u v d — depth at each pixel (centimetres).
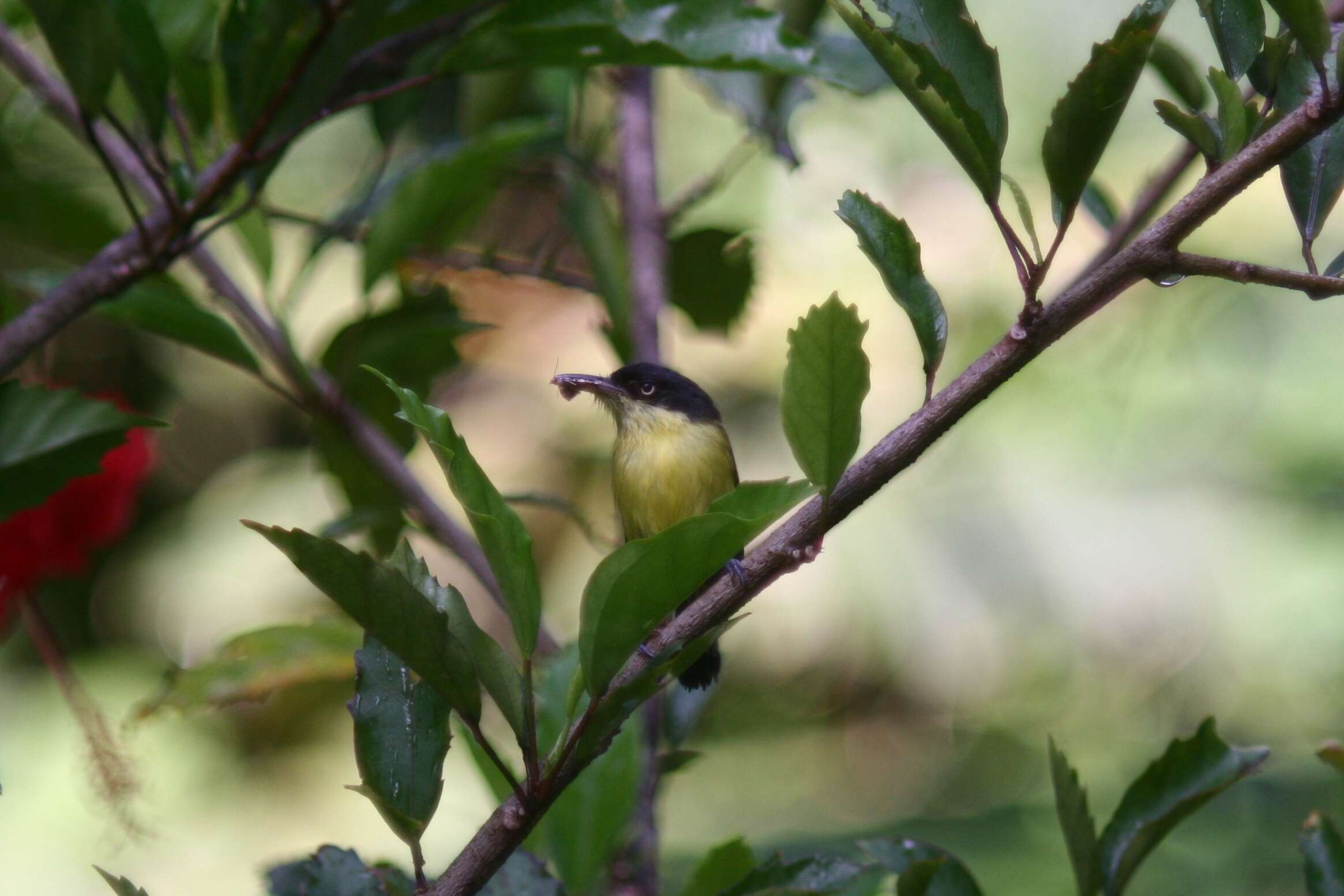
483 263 669
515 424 1234
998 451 1268
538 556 1220
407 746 298
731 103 684
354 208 607
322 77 420
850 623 1223
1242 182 281
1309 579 1217
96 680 1054
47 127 725
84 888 992
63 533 463
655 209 694
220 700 541
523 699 279
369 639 307
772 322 1237
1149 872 974
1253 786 1036
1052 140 286
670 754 496
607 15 445
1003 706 1240
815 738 1242
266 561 1110
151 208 551
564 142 698
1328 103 277
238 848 1080
